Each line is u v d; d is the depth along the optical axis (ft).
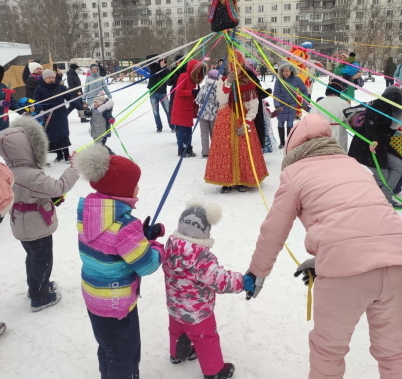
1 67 14.66
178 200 15.56
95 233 5.87
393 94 12.22
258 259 6.38
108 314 6.09
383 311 5.24
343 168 5.78
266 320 8.52
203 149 21.65
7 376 7.31
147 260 5.92
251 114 14.82
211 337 6.73
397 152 13.62
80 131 30.32
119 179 5.91
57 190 8.16
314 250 5.57
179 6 189.16
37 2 156.97
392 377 5.46
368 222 5.18
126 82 73.92
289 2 155.53
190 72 20.12
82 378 7.22
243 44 9.98
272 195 15.70
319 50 137.08
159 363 7.49
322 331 5.56
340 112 14.89
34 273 8.80
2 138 8.06
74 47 160.25
